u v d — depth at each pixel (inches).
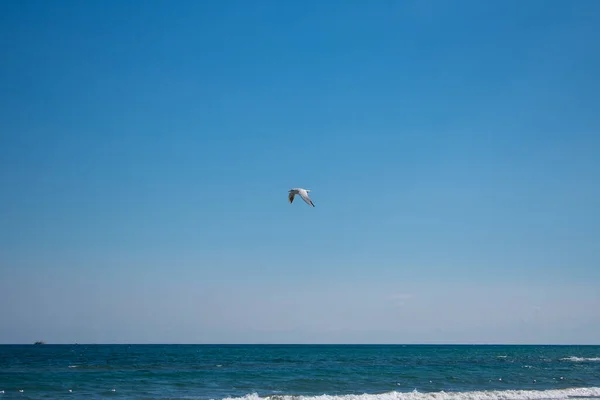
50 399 1224.2
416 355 4581.7
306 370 2144.4
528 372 2143.2
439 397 1321.4
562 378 1865.2
